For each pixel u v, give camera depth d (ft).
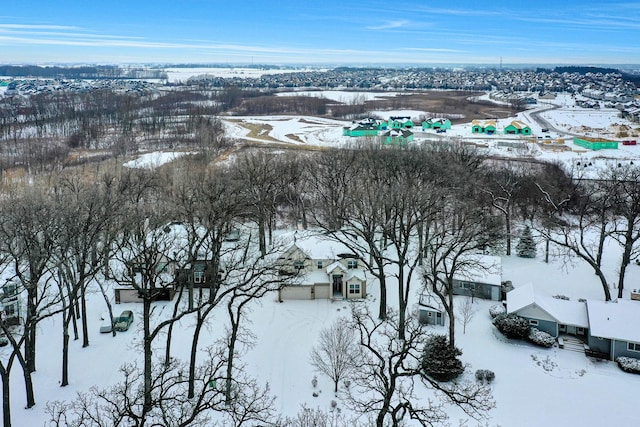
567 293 179.93
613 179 242.58
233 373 128.36
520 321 146.30
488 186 255.29
